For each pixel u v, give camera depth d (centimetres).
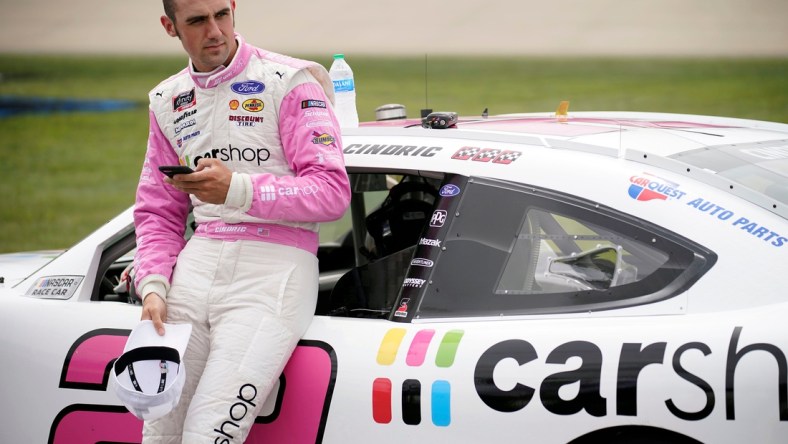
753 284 679
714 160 782
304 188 742
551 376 688
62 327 856
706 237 702
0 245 2216
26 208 2428
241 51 768
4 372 873
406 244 947
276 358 752
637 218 723
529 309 732
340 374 748
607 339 688
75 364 838
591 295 721
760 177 759
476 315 744
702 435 654
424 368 721
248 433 766
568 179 754
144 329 741
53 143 2809
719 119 994
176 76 804
